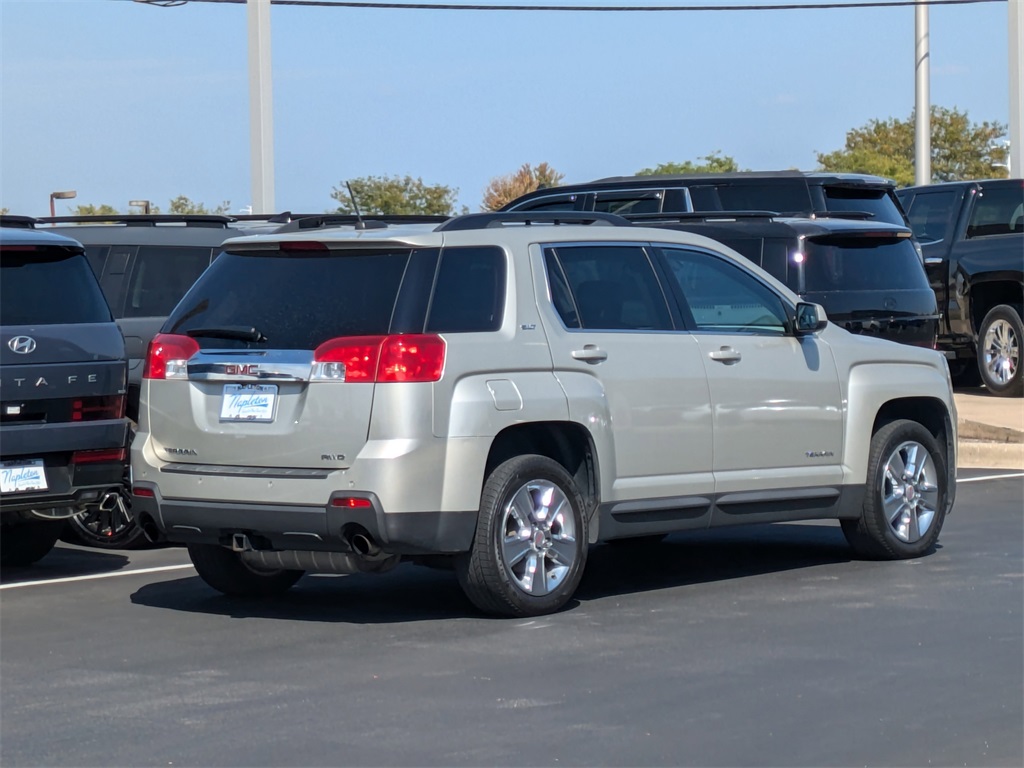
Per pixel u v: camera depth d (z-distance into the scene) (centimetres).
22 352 923
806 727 620
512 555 812
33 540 1033
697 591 905
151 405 850
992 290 1912
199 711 651
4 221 1071
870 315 1354
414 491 772
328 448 782
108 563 1054
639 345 873
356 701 663
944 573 951
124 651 765
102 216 1261
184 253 1217
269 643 779
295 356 797
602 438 847
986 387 1942
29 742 611
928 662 725
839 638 775
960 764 574
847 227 1356
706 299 927
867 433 979
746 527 1155
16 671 725
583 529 843
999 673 704
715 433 902
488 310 818
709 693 671
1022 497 1274
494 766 573
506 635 787
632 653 745
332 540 783
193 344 837
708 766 573
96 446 951
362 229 853
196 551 882
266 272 839
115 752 596
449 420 784
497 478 805
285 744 602
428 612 852
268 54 2205
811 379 952
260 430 803
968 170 6250
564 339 839
